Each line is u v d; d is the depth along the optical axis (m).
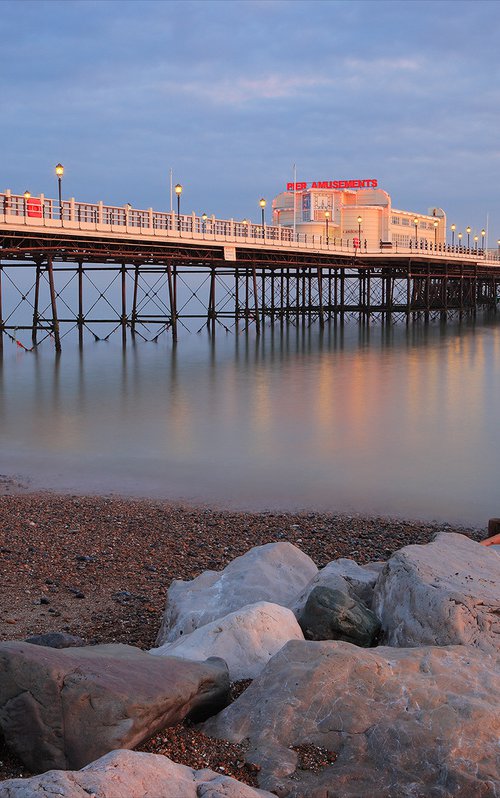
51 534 11.84
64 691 4.75
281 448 18.92
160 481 15.54
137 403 26.84
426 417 23.67
